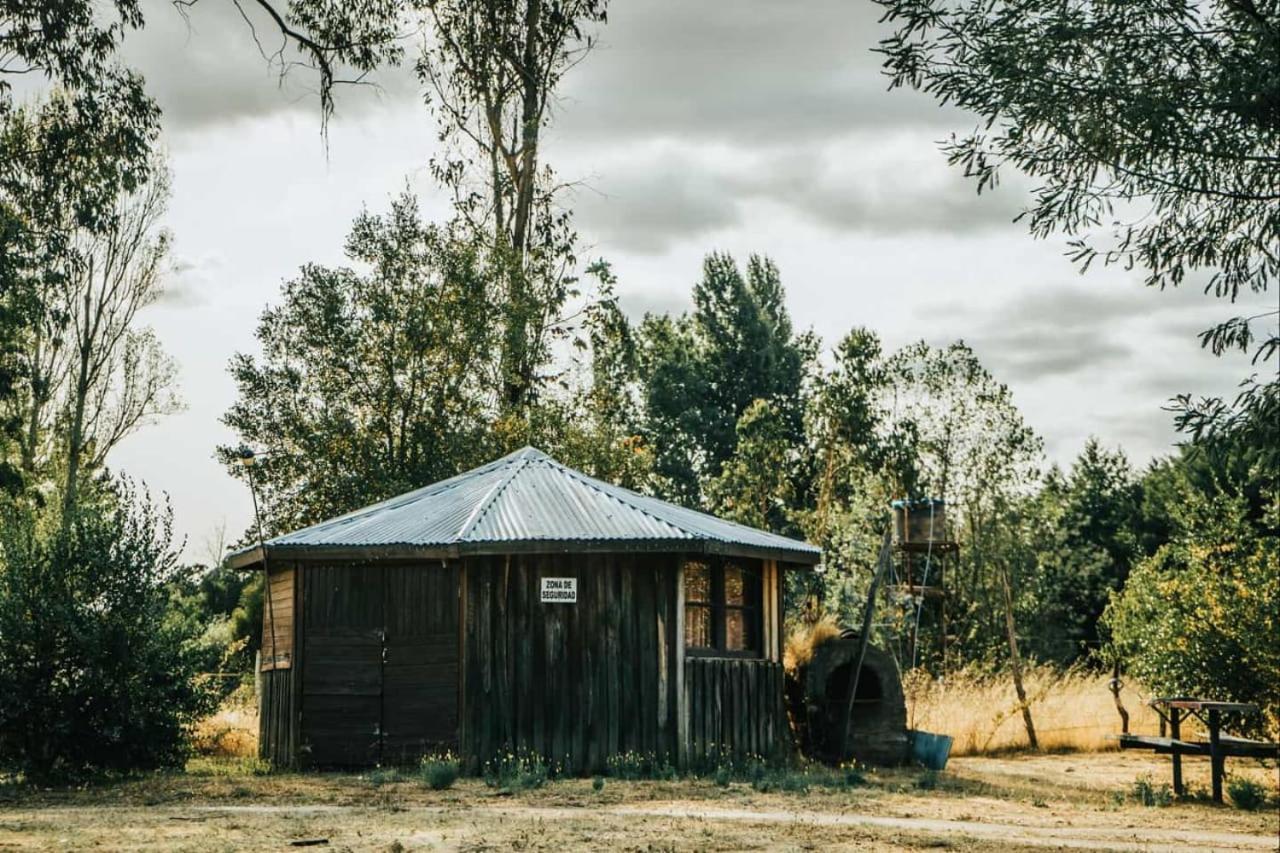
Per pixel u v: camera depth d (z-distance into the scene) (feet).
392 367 100.58
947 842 33.99
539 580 53.16
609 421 109.91
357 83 64.95
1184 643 63.52
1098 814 43.55
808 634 62.75
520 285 103.50
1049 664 89.66
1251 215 34.22
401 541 52.80
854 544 123.85
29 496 101.65
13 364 98.94
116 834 33.50
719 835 34.32
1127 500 170.19
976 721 72.43
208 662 54.54
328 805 41.65
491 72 109.81
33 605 50.16
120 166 82.33
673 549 52.29
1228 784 51.39
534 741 52.24
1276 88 31.12
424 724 52.90
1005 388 121.39
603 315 109.81
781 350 199.62
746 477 146.10
